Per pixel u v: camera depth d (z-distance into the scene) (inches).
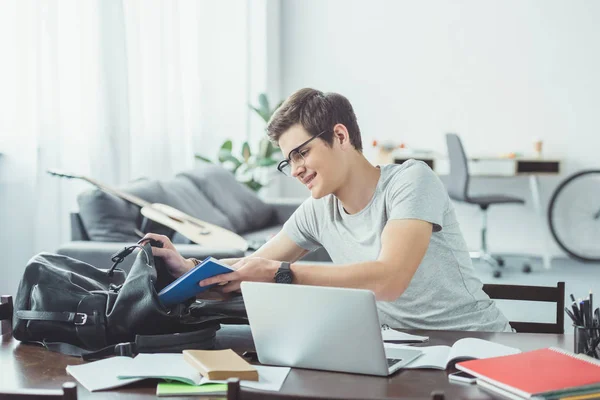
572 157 249.4
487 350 56.2
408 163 70.1
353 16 260.2
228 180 191.5
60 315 59.7
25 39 152.8
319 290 52.1
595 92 246.5
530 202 254.2
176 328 59.2
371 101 261.0
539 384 47.4
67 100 165.2
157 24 191.6
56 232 161.5
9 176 153.0
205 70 217.5
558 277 218.2
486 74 252.4
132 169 184.9
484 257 224.8
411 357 55.5
